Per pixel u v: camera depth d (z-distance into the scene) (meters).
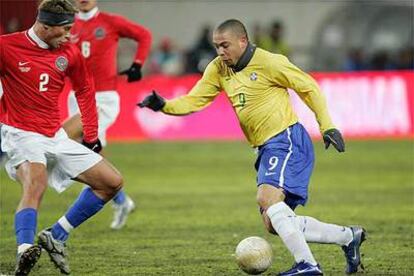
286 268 30.61
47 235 28.30
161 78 81.25
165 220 41.78
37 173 28.06
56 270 30.19
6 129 28.52
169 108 28.66
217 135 81.69
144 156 69.62
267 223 27.27
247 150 72.94
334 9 115.31
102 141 41.00
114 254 33.31
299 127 27.78
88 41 40.19
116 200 39.00
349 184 54.34
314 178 57.19
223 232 38.38
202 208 45.47
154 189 52.78
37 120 28.41
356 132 79.00
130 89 81.50
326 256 32.62
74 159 28.91
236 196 49.78
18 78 28.05
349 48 106.94
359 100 78.81
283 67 27.28
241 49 27.48
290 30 116.56
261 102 27.58
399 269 30.17
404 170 60.59
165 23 117.19
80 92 29.39
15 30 68.31
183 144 77.94
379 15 113.75
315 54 112.94
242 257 26.84
